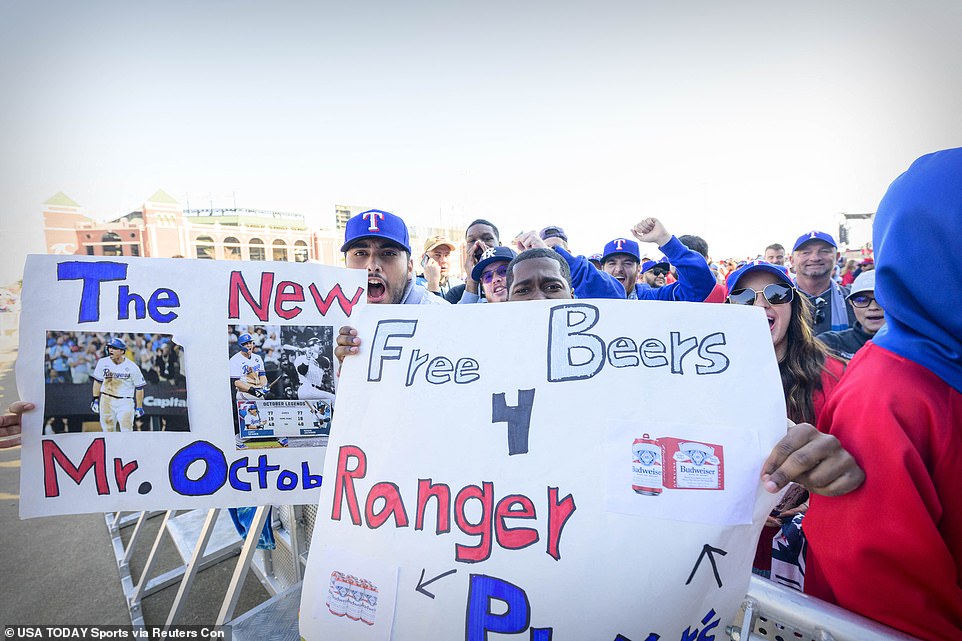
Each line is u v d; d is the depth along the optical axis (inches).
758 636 30.5
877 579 25.9
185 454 50.6
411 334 40.6
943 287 27.1
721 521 30.4
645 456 32.3
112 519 116.7
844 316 122.7
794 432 29.5
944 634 24.5
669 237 108.1
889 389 26.8
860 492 26.5
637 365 35.1
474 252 120.6
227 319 52.4
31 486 47.6
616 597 30.2
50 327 48.6
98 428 49.1
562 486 32.8
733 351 34.2
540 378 36.3
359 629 33.9
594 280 116.4
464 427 36.1
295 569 69.8
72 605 87.8
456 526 33.7
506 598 31.6
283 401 52.6
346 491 36.9
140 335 50.4
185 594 65.7
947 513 25.4
